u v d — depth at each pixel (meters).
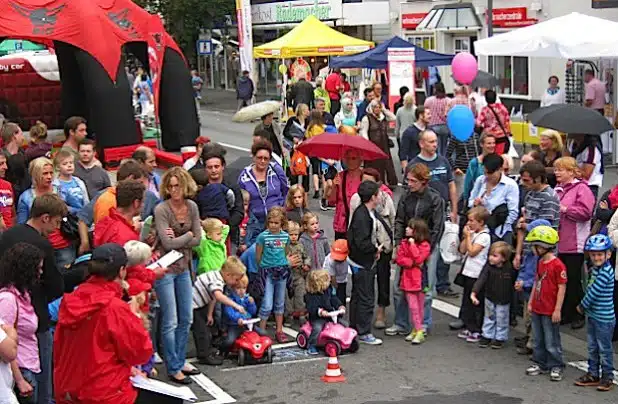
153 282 8.91
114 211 8.91
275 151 17.33
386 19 40.38
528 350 10.58
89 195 11.19
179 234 9.51
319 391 9.59
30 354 7.70
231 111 43.22
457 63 20.88
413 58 24.86
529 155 12.13
